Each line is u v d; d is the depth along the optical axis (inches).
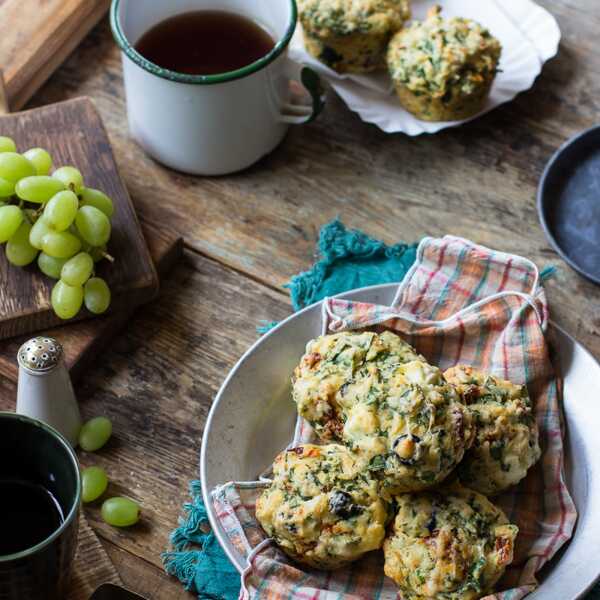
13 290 35.7
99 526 33.7
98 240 35.1
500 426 31.9
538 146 40.3
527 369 33.5
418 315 34.7
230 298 37.4
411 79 38.4
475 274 34.6
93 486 33.6
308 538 30.7
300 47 40.7
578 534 31.8
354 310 33.9
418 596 30.6
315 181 39.5
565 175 38.9
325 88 41.1
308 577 31.3
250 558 30.9
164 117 37.5
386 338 33.1
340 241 37.6
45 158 36.7
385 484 31.0
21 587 30.2
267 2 38.4
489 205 39.2
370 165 39.8
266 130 38.6
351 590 31.6
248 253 38.2
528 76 40.3
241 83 36.6
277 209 38.9
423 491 31.4
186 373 36.1
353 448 31.1
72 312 35.0
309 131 40.3
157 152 39.0
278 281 37.8
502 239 38.5
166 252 37.2
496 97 40.0
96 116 38.7
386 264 37.5
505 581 31.3
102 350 36.3
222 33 39.4
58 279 35.9
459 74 38.2
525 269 34.1
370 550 31.2
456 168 39.8
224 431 32.8
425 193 39.4
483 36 38.9
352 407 31.5
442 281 34.6
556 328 33.9
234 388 33.2
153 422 35.4
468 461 31.9
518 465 31.9
